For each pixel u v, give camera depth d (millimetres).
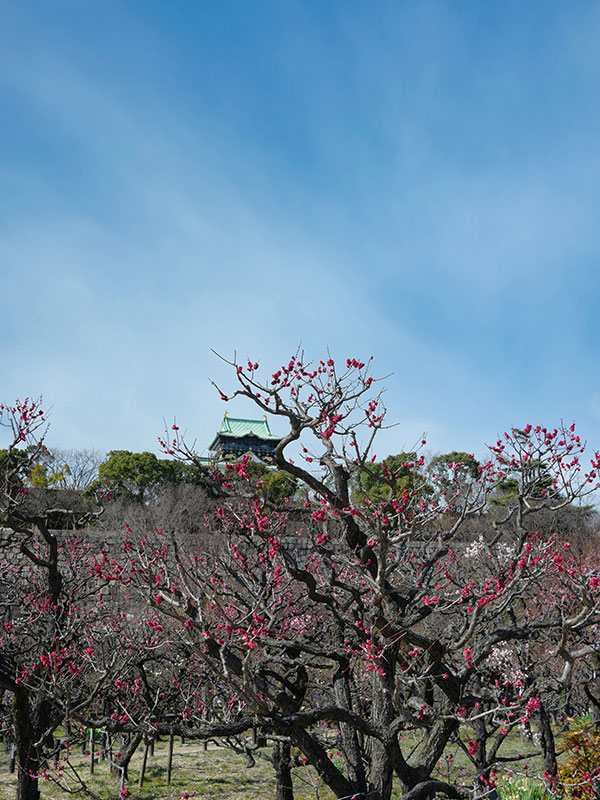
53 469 41781
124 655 12016
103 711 12641
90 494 36500
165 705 11922
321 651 9500
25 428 13008
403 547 10328
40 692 9992
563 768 10812
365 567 9484
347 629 10500
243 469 8938
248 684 7078
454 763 15062
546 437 10133
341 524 10078
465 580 11859
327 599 9719
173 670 13008
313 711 8117
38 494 32062
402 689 8695
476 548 13594
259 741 9922
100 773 16250
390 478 8883
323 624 12664
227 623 8102
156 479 38281
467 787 8688
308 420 8766
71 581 14484
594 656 13648
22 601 14648
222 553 11805
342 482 9953
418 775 8555
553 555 9539
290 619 12242
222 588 10453
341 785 8266
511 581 8508
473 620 8391
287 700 8555
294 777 14727
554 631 11469
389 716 8922
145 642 11898
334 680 9656
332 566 9250
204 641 7715
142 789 14977
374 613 9047
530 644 12328
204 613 8297
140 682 12438
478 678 12188
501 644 12383
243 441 62219
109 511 32250
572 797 9047
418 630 13297
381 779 8383
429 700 10922
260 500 9078
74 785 14914
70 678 10211
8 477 13086
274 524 10305
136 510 32781
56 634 12234
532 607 13820
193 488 36625
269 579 9812
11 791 14188
